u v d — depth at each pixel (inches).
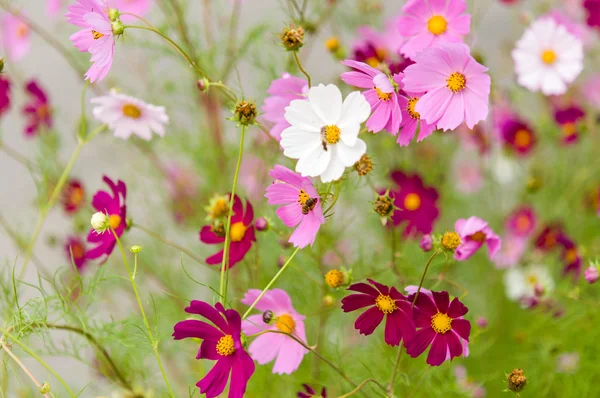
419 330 68.1
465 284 90.1
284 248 77.3
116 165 104.6
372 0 89.4
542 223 90.4
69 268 85.0
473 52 81.4
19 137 120.3
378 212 71.2
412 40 70.9
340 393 76.9
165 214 98.3
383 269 75.9
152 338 68.4
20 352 76.2
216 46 84.5
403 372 76.7
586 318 83.3
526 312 89.3
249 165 88.4
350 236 85.9
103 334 77.1
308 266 81.2
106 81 90.7
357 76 68.2
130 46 88.3
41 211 82.0
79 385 88.4
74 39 69.5
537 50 82.0
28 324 71.1
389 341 68.5
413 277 77.7
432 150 89.8
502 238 89.9
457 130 89.3
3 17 91.0
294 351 71.1
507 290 88.7
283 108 71.3
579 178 92.7
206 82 71.3
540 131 90.7
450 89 67.8
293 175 67.6
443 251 70.7
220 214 72.1
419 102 67.8
